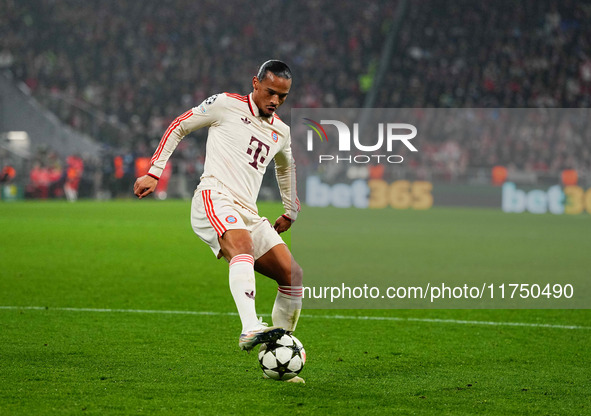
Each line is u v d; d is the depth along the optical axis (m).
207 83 121.88
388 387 16.78
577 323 25.23
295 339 16.89
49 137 108.19
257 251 17.72
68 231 56.75
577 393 16.41
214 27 131.62
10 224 62.22
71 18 126.25
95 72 122.38
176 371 17.84
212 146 18.12
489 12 131.00
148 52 125.94
